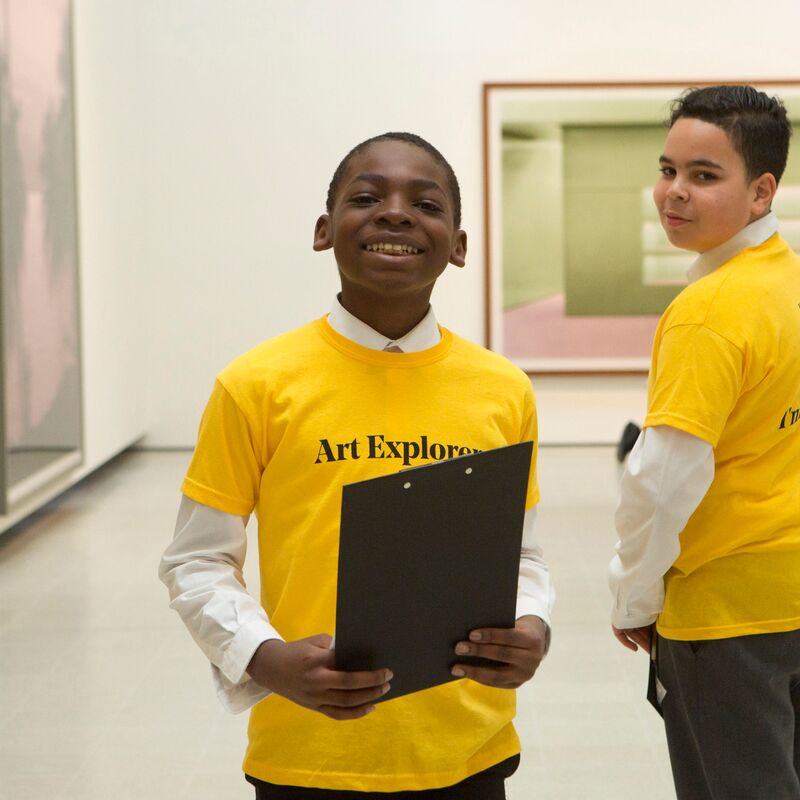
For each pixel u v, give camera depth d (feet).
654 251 32.12
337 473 5.63
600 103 31.78
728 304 6.57
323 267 32.30
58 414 24.00
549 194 32.04
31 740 12.66
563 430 32.78
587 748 12.44
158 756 12.23
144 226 32.22
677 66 31.89
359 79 31.89
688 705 6.95
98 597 18.15
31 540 22.00
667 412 6.57
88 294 26.99
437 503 4.84
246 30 31.78
